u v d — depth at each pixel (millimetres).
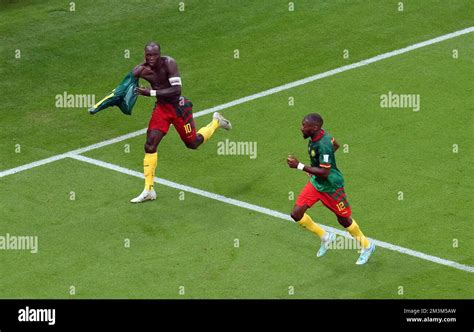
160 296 52375
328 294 52562
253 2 82125
